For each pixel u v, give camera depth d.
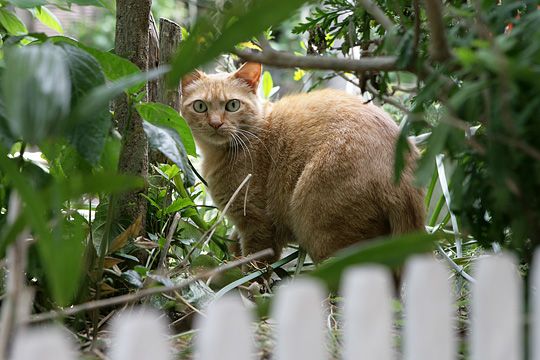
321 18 1.81
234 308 0.95
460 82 1.53
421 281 1.01
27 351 0.86
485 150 1.21
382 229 2.40
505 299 1.03
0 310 1.49
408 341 1.03
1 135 1.32
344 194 2.40
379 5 1.72
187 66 1.04
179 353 1.38
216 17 1.27
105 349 1.50
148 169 2.16
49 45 1.39
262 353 1.36
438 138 1.13
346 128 2.50
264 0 0.97
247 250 2.84
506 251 1.45
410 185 2.33
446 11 1.36
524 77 1.00
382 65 1.22
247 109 2.83
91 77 1.37
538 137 1.16
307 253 2.57
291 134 2.70
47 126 0.98
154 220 2.19
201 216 3.04
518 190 1.16
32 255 1.49
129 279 1.71
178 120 1.73
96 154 1.36
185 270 1.89
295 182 2.66
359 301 0.97
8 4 2.33
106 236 1.65
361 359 0.98
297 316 0.96
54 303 1.59
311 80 3.48
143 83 1.66
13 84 0.97
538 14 1.16
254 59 1.20
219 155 2.87
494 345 1.04
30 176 1.50
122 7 2.01
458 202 1.36
